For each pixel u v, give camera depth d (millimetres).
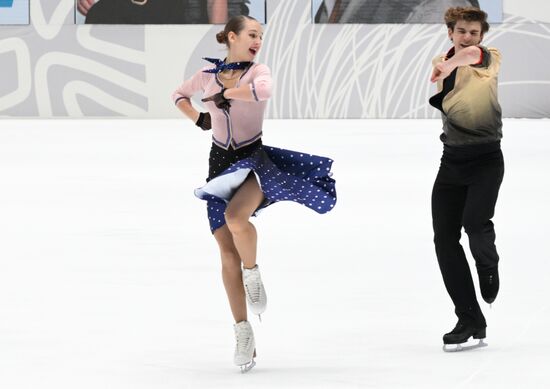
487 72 11969
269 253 19453
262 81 11492
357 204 26484
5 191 29578
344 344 12555
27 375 11055
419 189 29609
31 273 17484
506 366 11375
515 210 25312
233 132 11867
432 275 17141
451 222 12523
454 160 12445
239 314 11602
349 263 18328
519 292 15711
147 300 15219
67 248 20078
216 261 18562
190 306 14789
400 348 12312
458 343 12125
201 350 12273
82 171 34562
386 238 21156
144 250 19781
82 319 13969
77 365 11516
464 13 12289
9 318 14047
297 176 11828
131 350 12242
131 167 35688
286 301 15219
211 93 12047
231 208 11469
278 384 10703
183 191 29297
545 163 36469
